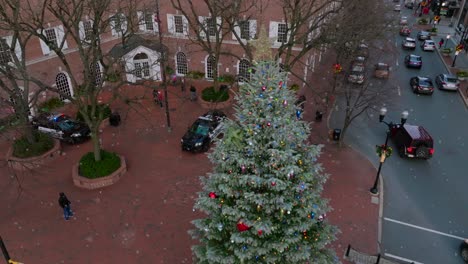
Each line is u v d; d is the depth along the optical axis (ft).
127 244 56.75
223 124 35.45
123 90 105.29
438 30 175.42
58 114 86.33
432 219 64.39
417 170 77.05
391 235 60.59
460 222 63.98
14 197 66.28
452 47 153.07
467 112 101.30
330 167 76.74
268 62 33.06
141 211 63.26
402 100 106.22
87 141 82.89
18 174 72.33
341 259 55.36
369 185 71.82
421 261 56.08
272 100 31.58
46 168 73.82
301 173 34.22
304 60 105.29
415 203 68.03
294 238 34.99
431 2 213.66
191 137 79.15
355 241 58.85
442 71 129.18
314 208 34.96
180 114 94.99
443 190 71.51
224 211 34.24
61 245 56.34
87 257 54.34
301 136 33.47
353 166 77.41
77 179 68.28
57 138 81.66
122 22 88.38
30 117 88.84
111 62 72.38
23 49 68.28
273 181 31.94
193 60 113.70
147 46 104.78
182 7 106.83
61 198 59.26
